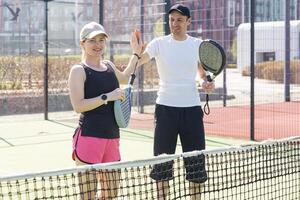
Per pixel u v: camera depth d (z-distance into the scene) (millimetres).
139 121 15836
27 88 18875
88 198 4801
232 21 22016
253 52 11977
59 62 19609
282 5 27625
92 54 5098
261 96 23500
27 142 12078
